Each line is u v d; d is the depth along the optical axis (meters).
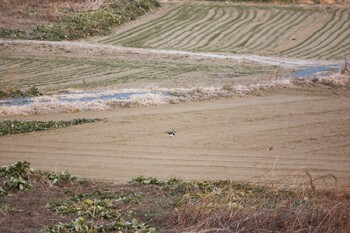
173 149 46.47
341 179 39.97
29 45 95.38
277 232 27.12
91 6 121.50
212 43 109.56
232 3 131.75
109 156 43.91
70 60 88.62
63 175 34.62
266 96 68.56
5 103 59.72
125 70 83.44
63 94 64.69
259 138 50.44
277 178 39.28
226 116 57.34
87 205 29.56
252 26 118.69
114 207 29.69
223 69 86.50
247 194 32.16
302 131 53.19
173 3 130.25
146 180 35.09
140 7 123.94
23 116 56.03
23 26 108.50
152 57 92.81
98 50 94.94
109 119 54.88
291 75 82.81
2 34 103.88
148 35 112.69
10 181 32.28
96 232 26.56
